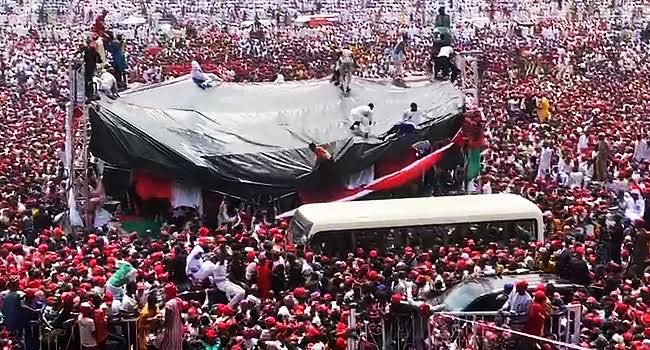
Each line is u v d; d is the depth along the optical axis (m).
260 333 29.22
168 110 47.75
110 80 48.88
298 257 35.50
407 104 50.78
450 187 48.12
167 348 29.03
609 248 37.62
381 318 29.58
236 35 99.75
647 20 107.12
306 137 46.66
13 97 71.25
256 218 44.12
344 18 112.62
